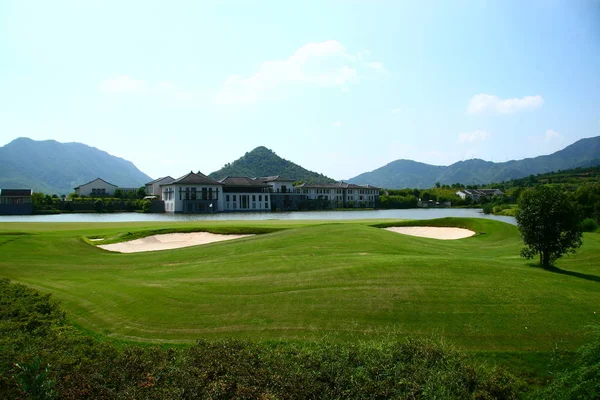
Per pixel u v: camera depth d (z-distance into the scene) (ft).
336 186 620.90
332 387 31.71
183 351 37.09
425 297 50.24
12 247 97.25
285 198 546.67
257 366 33.96
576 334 41.83
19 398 27.94
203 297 54.34
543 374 35.94
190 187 476.95
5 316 45.78
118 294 58.18
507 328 43.14
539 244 73.51
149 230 134.31
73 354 35.53
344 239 97.96
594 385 30.25
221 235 133.49
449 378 32.53
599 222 191.01
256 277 62.75
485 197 646.74
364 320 45.29
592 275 68.44
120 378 31.42
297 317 46.60
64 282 68.33
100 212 492.54
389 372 33.50
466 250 102.06
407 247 92.22
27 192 467.93
